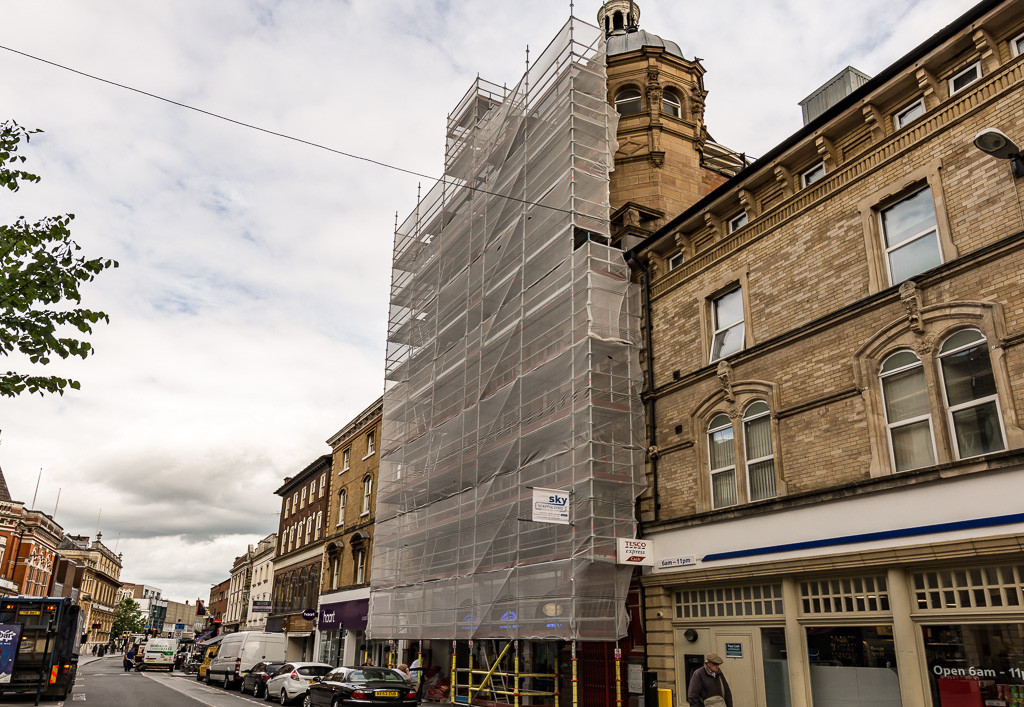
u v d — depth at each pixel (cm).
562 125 2080
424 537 2389
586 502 1631
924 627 1069
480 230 2439
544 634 1692
